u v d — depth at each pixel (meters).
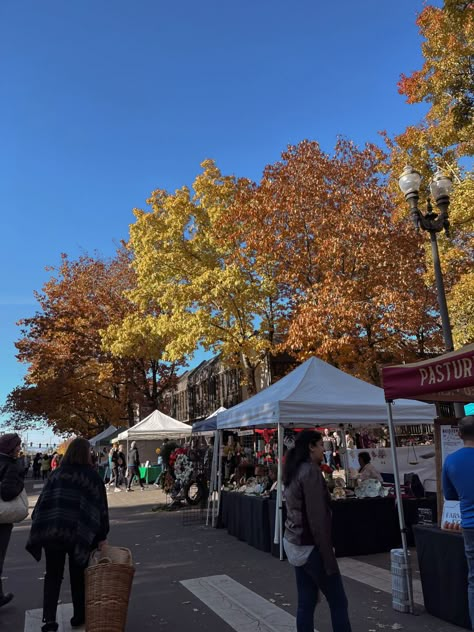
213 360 48.03
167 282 26.27
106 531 4.87
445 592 4.95
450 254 15.88
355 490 8.73
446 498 4.52
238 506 10.02
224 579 6.79
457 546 4.81
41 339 36.69
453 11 14.48
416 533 5.37
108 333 28.30
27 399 34.69
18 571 7.90
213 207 25.38
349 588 6.22
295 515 3.87
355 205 19.39
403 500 8.55
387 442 19.72
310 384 9.12
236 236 23.28
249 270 23.94
